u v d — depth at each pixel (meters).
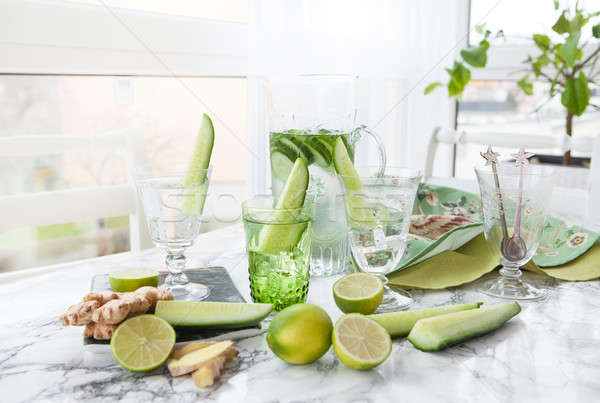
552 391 0.52
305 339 0.55
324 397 0.51
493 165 0.73
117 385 0.53
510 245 0.76
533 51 1.88
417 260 0.80
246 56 1.46
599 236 0.87
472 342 0.63
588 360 0.58
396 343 0.63
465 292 0.79
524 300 0.75
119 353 0.54
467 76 1.60
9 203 1.07
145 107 1.82
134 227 1.24
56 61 1.20
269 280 0.69
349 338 0.56
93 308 0.57
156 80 1.80
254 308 0.63
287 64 1.40
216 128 1.60
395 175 0.77
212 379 0.52
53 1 1.18
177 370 0.54
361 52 1.56
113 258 0.99
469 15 1.92
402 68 1.67
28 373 0.56
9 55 1.14
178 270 0.76
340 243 0.85
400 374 0.55
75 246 1.87
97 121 1.83
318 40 1.46
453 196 1.02
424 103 1.78
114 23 1.25
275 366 0.57
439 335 0.59
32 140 1.12
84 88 1.82
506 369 0.56
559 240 0.91
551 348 0.61
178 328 0.60
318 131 0.80
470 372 0.56
